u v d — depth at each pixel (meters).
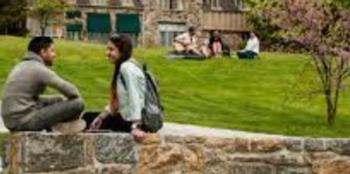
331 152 15.70
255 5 35.56
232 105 34.88
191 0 81.56
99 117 14.41
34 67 13.00
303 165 15.55
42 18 66.69
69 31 75.44
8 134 13.15
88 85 37.84
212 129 27.77
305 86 36.19
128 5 78.88
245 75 43.31
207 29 82.31
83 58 46.03
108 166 13.55
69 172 13.14
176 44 48.44
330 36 32.28
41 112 12.96
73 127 13.20
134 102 13.84
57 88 13.00
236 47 78.00
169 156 14.70
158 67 44.31
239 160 15.29
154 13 79.94
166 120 29.62
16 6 66.38
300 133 28.91
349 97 37.28
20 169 12.84
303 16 32.94
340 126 31.38
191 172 14.94
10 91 12.98
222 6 83.69
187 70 43.81
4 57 44.88
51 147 12.97
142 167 14.41
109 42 14.20
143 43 79.62
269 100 36.69
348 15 32.44
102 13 77.50
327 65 31.70
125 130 14.27
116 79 14.12
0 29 66.44
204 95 37.22
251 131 28.38
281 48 36.69
